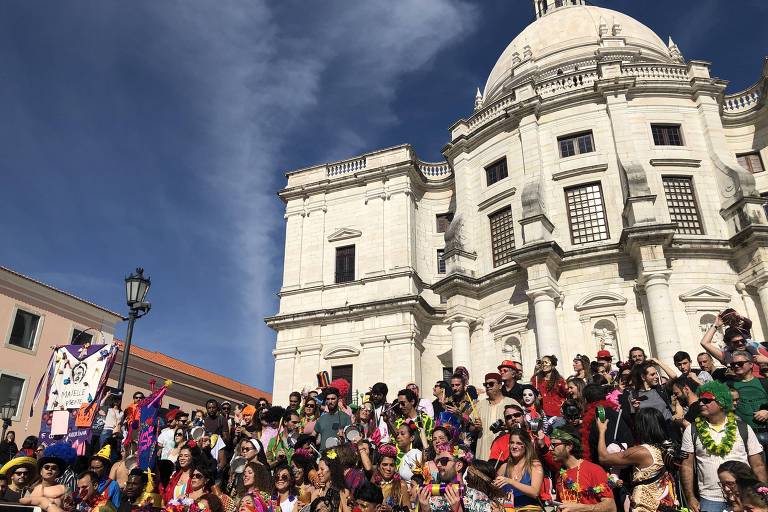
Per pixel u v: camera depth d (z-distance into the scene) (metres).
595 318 22.11
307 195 33.56
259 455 10.36
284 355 29.83
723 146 24.56
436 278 31.17
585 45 35.06
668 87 25.38
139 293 14.84
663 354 19.86
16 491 8.31
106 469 9.68
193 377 42.41
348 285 30.34
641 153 24.47
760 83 26.69
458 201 28.52
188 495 9.25
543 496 6.99
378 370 27.72
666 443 6.94
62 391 12.19
